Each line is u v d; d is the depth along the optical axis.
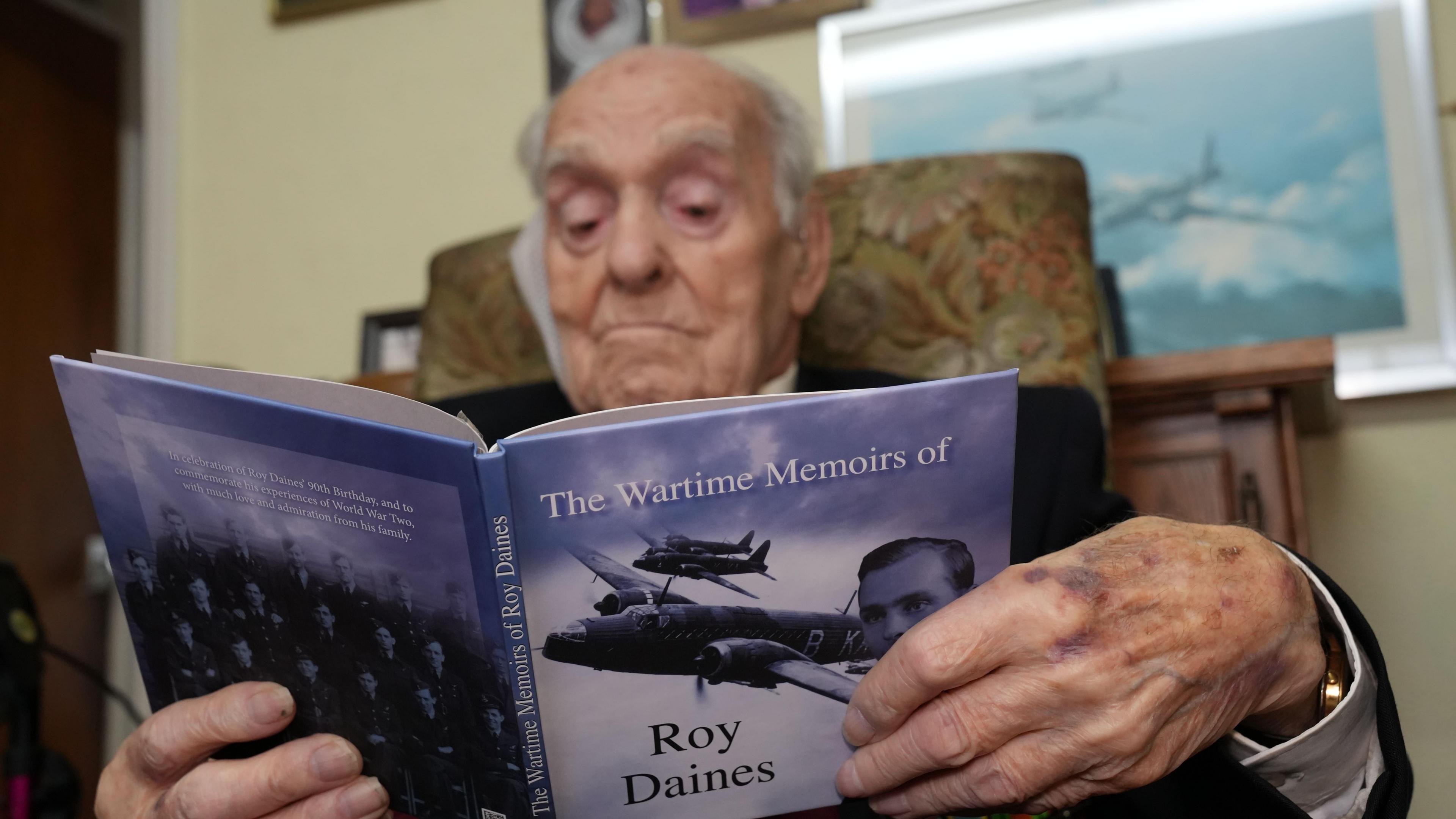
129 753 0.64
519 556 0.52
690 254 0.97
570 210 0.99
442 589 0.53
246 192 2.06
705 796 0.59
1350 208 1.58
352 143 2.02
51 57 2.38
